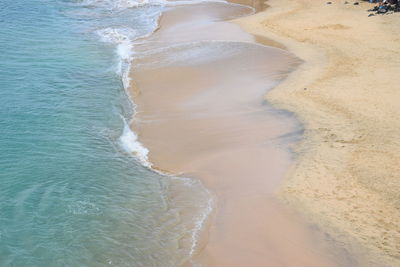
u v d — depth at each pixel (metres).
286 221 11.30
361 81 19.72
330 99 18.02
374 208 11.41
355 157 13.65
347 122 15.95
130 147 16.34
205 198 12.83
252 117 17.33
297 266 9.88
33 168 14.63
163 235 11.38
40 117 18.31
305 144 14.81
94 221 12.04
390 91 18.44
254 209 11.91
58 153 15.71
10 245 11.09
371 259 9.84
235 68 22.84
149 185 13.87
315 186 12.53
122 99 20.59
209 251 10.60
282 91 19.33
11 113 18.34
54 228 11.75
